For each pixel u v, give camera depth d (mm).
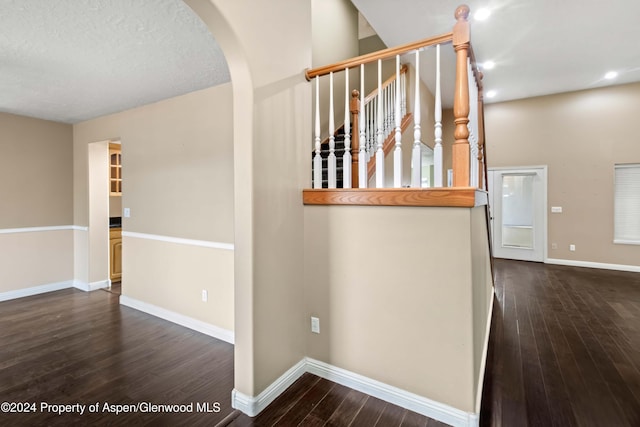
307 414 1848
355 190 2014
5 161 3885
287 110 2076
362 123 2105
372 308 2006
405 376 1902
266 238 1923
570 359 2414
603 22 3396
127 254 3689
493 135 6168
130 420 1814
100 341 2824
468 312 1705
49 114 3891
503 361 2395
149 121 3400
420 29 3680
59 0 1680
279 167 2014
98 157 4371
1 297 3891
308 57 2297
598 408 1857
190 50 2252
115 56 2326
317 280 2217
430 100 5496
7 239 3930
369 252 2006
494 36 3703
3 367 2391
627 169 5266
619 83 5160
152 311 3451
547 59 4289
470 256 1695
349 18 5020
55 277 4359
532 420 1767
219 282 2889
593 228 5465
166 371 2342
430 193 1762
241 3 1696
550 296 3961
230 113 2773
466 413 1714
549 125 5723
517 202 6094
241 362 1888
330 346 2182
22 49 2225
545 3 3096
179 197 3150
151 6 1750
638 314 3322
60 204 4379
